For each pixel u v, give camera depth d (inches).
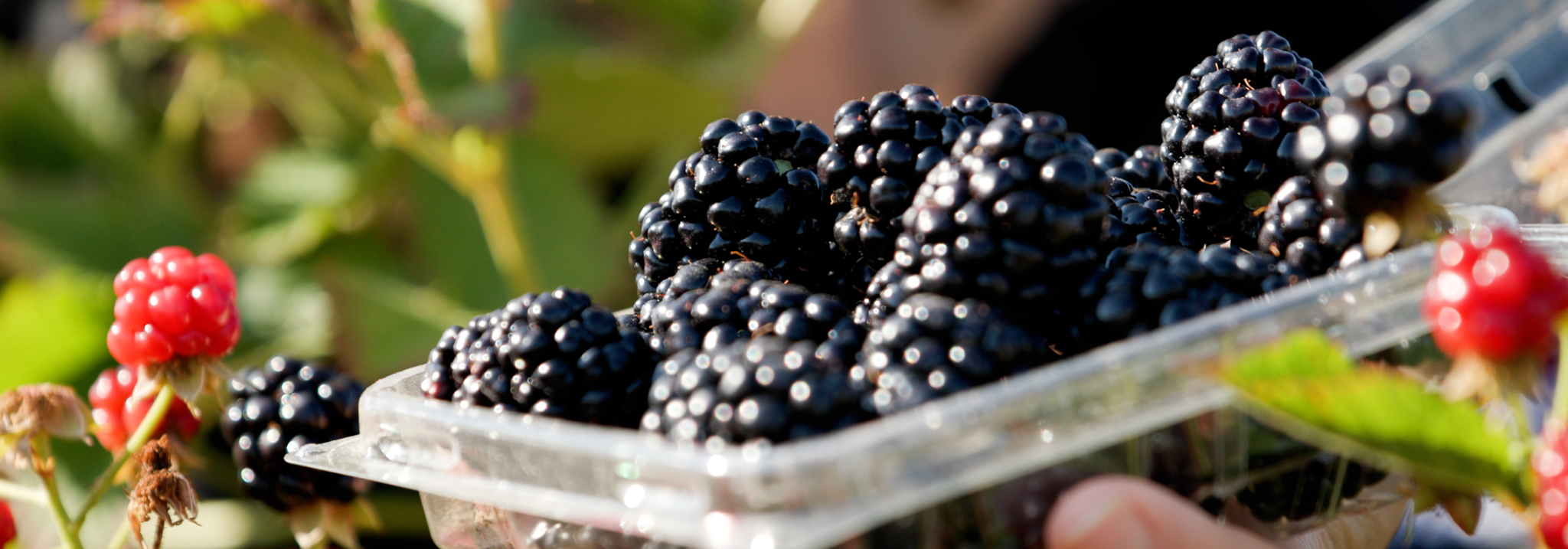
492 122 31.2
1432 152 17.2
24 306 29.0
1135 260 18.0
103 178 43.3
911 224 18.0
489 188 33.8
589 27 45.1
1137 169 19.8
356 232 40.5
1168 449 18.0
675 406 17.6
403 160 38.0
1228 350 17.3
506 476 17.9
